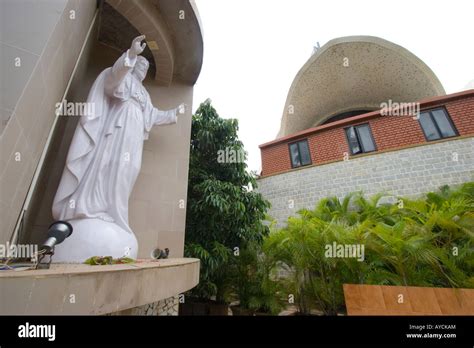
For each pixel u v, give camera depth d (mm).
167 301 3318
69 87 3174
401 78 13070
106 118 3088
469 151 7312
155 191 4285
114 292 1541
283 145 11047
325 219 7316
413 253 4395
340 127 9750
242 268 5715
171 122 3914
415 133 8312
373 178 8461
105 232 2488
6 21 1616
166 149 4629
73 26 2547
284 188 10211
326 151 9766
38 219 3111
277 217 9992
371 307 3967
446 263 4320
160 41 4262
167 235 4160
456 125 7848
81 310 1338
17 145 1709
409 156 8070
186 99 5219
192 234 5016
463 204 5262
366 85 14070
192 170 5406
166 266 2143
